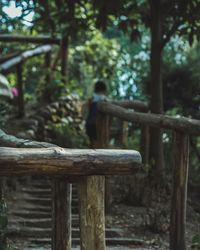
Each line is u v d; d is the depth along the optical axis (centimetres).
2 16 615
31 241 582
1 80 899
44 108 1038
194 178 862
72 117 1095
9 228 596
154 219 642
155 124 566
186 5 755
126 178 747
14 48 1221
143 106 816
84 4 823
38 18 771
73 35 814
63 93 1127
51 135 960
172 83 1006
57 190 400
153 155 791
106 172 318
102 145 709
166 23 852
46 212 678
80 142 961
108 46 1320
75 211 689
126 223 662
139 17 834
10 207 679
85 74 1366
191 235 647
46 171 306
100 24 749
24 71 1201
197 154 821
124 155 320
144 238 619
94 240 322
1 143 365
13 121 907
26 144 348
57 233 399
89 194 321
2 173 298
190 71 1010
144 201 727
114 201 730
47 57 1179
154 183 752
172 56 1106
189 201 786
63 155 309
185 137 525
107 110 686
